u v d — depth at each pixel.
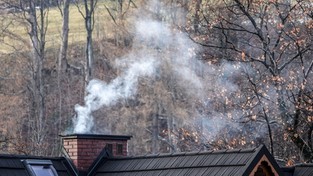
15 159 51.56
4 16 137.88
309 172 49.41
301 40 66.88
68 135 54.84
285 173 49.84
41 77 128.00
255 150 45.62
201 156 48.19
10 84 128.00
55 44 143.38
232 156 46.50
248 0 66.62
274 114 70.62
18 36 136.62
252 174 44.78
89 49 130.50
